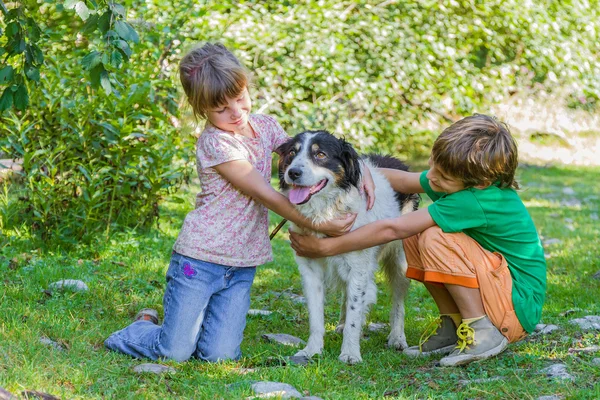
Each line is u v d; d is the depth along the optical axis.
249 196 3.47
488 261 3.39
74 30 6.23
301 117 9.92
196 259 3.41
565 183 12.27
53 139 5.74
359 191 3.62
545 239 7.50
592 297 4.82
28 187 5.64
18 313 3.69
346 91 10.05
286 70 9.84
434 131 12.55
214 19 8.84
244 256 3.49
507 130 3.42
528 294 3.43
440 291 3.60
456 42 10.83
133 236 5.88
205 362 3.44
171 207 7.73
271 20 9.82
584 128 14.90
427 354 3.62
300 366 3.29
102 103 5.65
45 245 5.36
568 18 11.13
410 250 3.64
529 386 2.96
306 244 3.58
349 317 3.64
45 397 2.63
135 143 6.07
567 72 10.96
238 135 3.44
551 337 3.76
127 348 3.46
